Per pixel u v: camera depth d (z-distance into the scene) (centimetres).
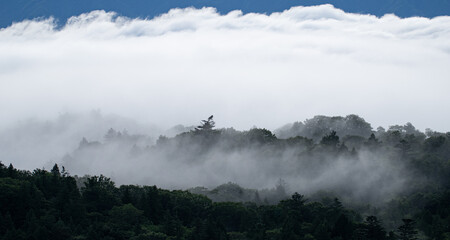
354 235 13688
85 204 15212
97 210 15275
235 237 14038
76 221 14125
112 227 13850
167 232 14200
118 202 15812
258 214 15762
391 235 13988
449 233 14788
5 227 13138
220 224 14288
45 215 13800
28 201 14162
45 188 15762
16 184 14962
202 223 14038
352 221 14975
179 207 15938
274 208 15912
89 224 14075
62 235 13100
